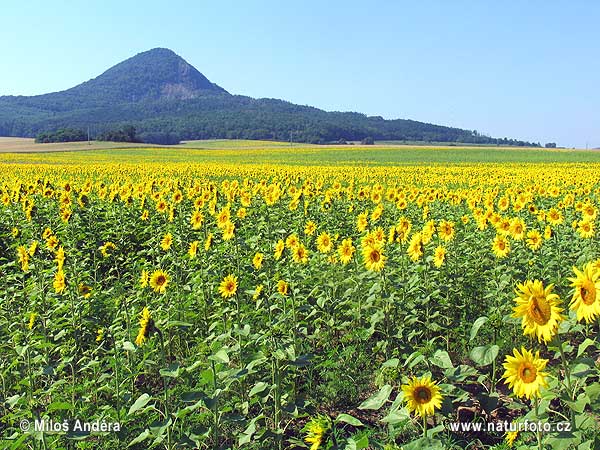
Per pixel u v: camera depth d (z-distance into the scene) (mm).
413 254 8328
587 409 5691
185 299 8828
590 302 3842
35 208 13992
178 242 12398
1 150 100750
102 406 6047
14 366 6668
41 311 8094
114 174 36406
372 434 5922
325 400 6742
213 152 95438
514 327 7711
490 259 10438
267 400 6168
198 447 5035
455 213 16688
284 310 7215
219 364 5438
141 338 5621
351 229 14875
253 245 11180
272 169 42469
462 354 7574
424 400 4191
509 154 88938
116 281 11352
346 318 8492
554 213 12102
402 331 7488
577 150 107000
